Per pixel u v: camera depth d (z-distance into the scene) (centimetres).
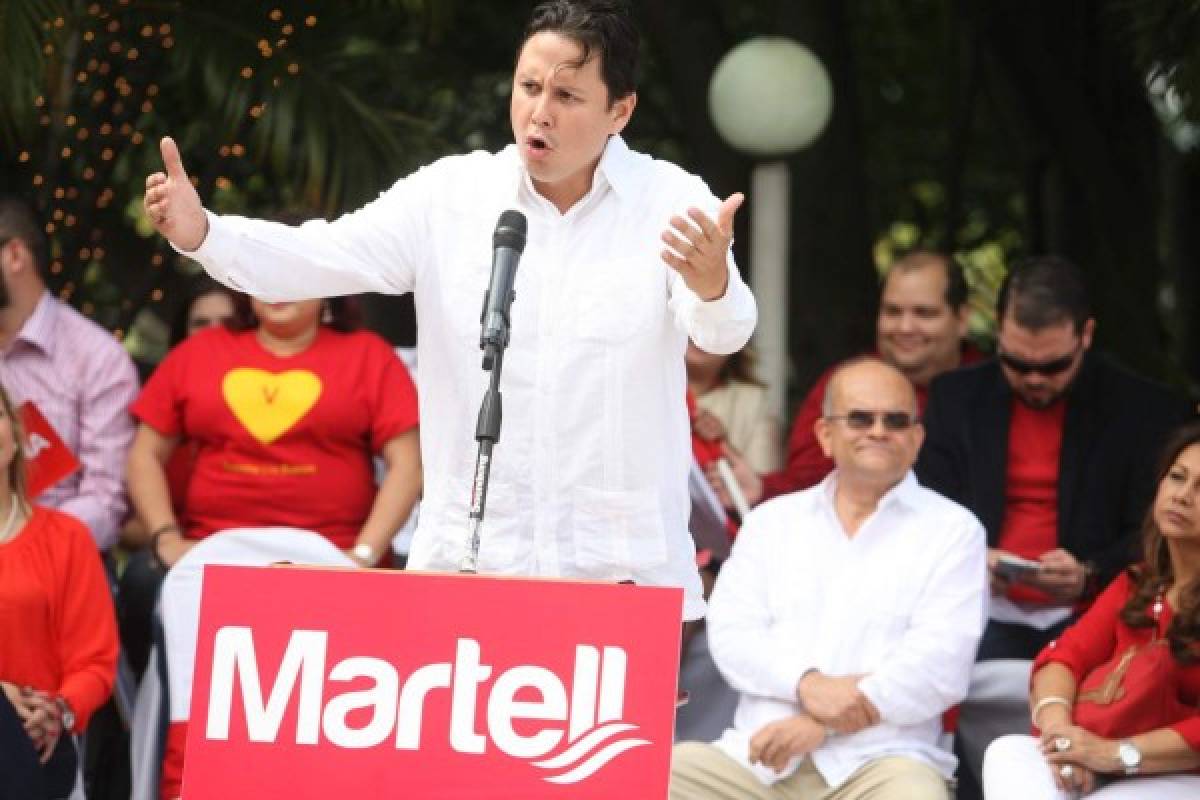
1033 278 1151
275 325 1170
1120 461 1159
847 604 1056
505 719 637
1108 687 988
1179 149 1952
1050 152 1792
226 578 654
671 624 632
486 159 753
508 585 643
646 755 628
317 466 1167
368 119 1402
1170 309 2084
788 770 1027
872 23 2166
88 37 1400
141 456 1188
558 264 734
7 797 986
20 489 1085
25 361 1205
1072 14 1741
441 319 742
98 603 1084
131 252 1575
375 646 646
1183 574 997
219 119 1429
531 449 732
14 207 1209
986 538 1134
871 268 1692
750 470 1248
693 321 693
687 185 746
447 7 1448
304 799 642
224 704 649
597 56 709
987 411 1184
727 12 2025
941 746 1072
